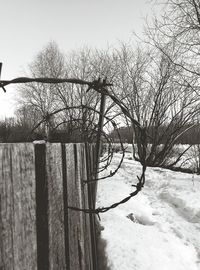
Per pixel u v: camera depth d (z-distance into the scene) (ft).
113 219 16.88
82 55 81.92
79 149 8.78
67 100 83.20
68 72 87.25
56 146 5.67
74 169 7.54
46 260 4.83
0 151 3.31
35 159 4.47
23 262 3.85
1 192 3.32
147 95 52.70
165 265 12.32
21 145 3.87
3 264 3.33
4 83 4.69
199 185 31.37
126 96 53.67
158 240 15.08
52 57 92.17
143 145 5.89
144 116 52.49
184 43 37.96
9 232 3.49
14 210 3.63
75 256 6.99
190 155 52.85
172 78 48.19
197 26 36.58
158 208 23.03
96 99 63.26
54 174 5.45
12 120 42.42
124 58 57.06
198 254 15.24
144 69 55.42
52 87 86.74
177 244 15.38
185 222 20.27
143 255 12.72
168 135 52.26
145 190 29.58
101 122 10.69
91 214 10.48
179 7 36.86
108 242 13.30
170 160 55.42
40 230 4.60
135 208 20.43
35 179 4.40
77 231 7.47
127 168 42.42
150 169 43.09
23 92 88.53
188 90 45.52
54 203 5.39
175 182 33.06
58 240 5.59
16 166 3.71
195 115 49.52
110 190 24.84
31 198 4.17
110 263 11.88
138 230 15.90
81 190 8.70
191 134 51.80
